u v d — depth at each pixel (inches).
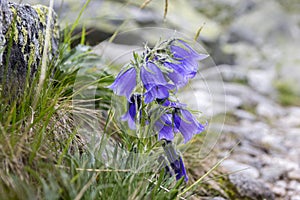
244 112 64.2
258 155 47.3
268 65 98.3
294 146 53.4
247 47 103.6
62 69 36.0
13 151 28.4
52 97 32.4
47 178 28.4
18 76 31.4
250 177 39.7
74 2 54.2
